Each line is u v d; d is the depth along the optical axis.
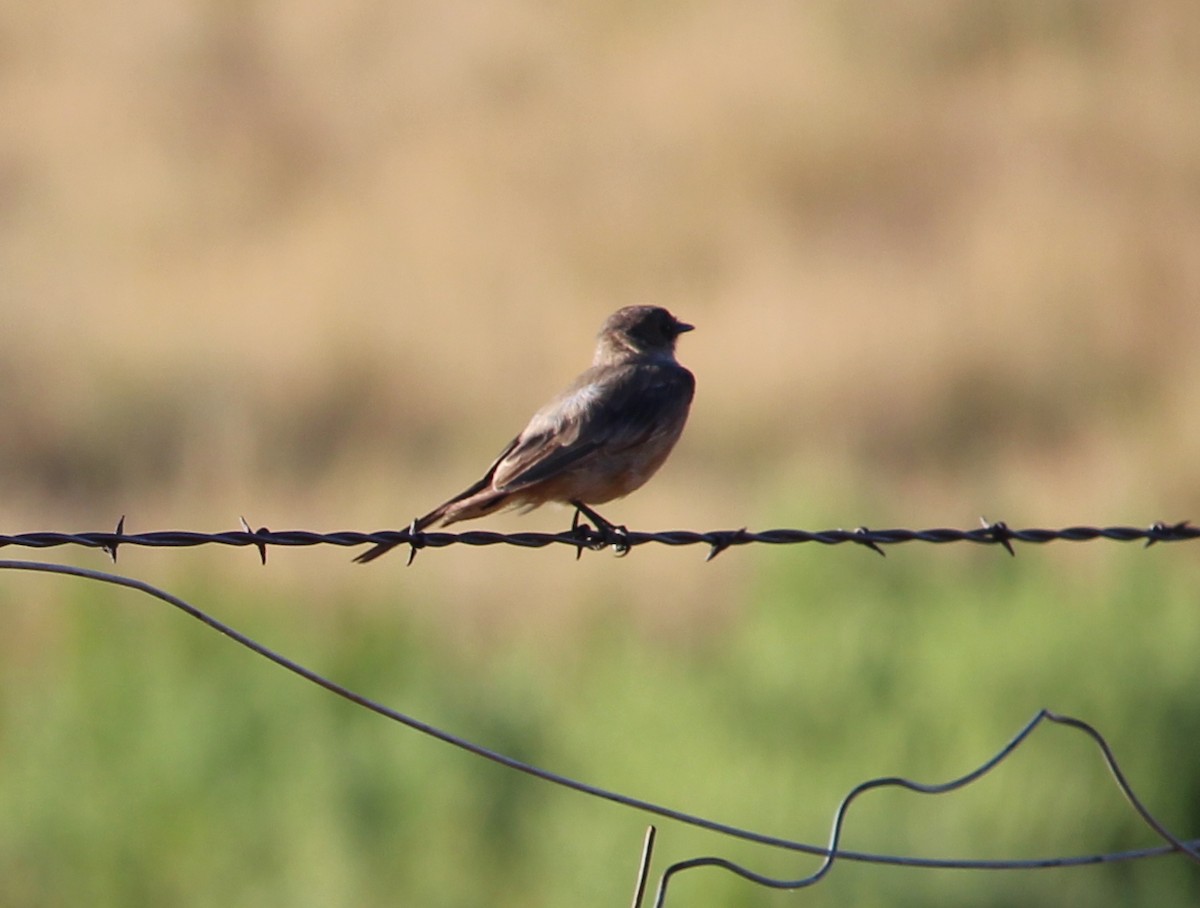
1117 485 16.98
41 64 36.97
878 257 26.38
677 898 9.17
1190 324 22.78
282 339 22.95
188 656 11.36
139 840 10.21
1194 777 10.27
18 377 22.33
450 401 21.84
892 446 20.89
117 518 18.98
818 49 33.53
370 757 10.20
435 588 14.31
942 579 11.68
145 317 23.97
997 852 9.47
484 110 33.75
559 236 27.22
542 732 10.67
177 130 33.38
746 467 19.48
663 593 14.48
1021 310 22.98
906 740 10.19
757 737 10.26
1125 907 9.82
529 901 9.94
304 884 9.85
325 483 19.28
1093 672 10.38
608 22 36.06
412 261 26.00
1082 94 31.28
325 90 35.09
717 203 28.23
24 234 28.94
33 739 10.87
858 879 9.17
